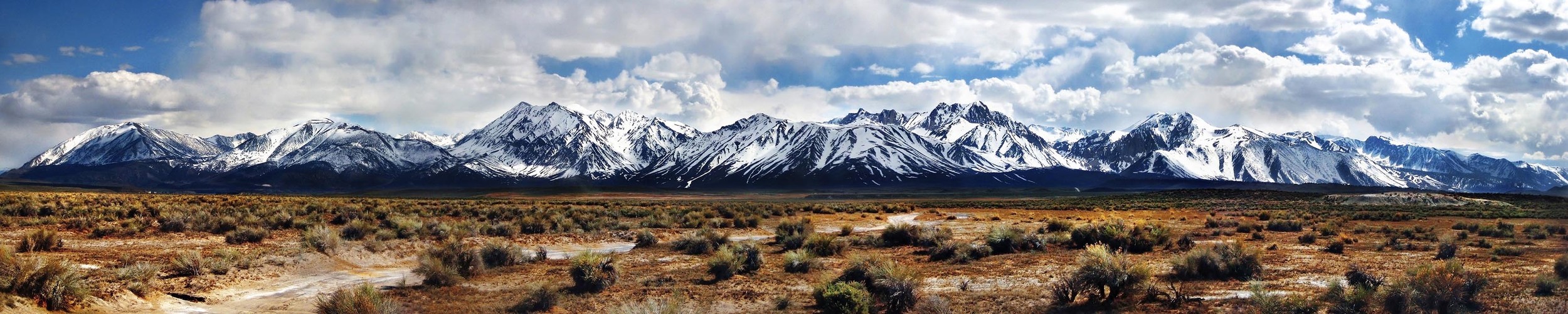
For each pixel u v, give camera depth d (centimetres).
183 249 4081
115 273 2938
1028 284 3100
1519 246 4166
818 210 10394
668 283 3266
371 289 2566
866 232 6488
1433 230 5638
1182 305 2503
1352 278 2731
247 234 4500
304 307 2723
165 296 2769
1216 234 5538
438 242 4691
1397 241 4438
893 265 2775
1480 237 5019
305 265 3522
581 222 6600
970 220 8394
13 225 4972
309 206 7681
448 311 2636
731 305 2783
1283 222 6156
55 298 2267
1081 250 4212
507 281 3291
